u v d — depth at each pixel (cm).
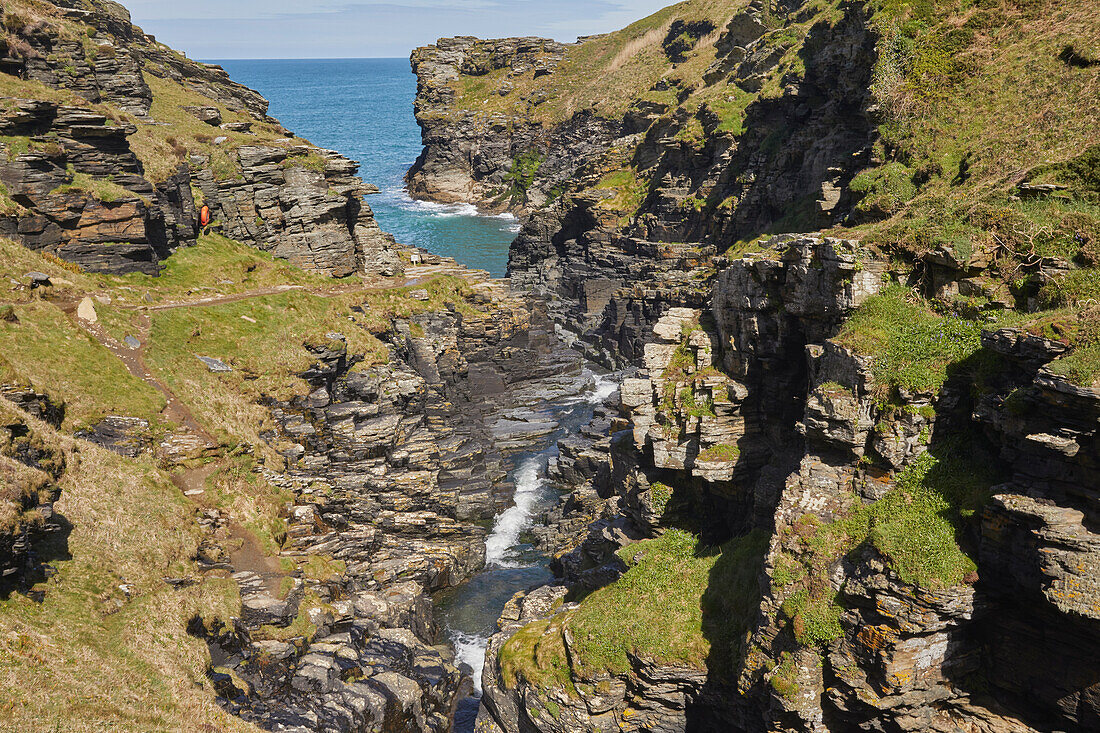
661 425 4722
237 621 4603
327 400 7150
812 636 3200
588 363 11512
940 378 3294
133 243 7750
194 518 5269
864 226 4428
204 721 3703
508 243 18088
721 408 4500
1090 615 2595
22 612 3778
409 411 7819
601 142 19912
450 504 7206
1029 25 5250
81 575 4231
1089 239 3344
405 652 5109
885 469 3375
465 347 10075
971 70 5297
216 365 6925
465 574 6675
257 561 5322
